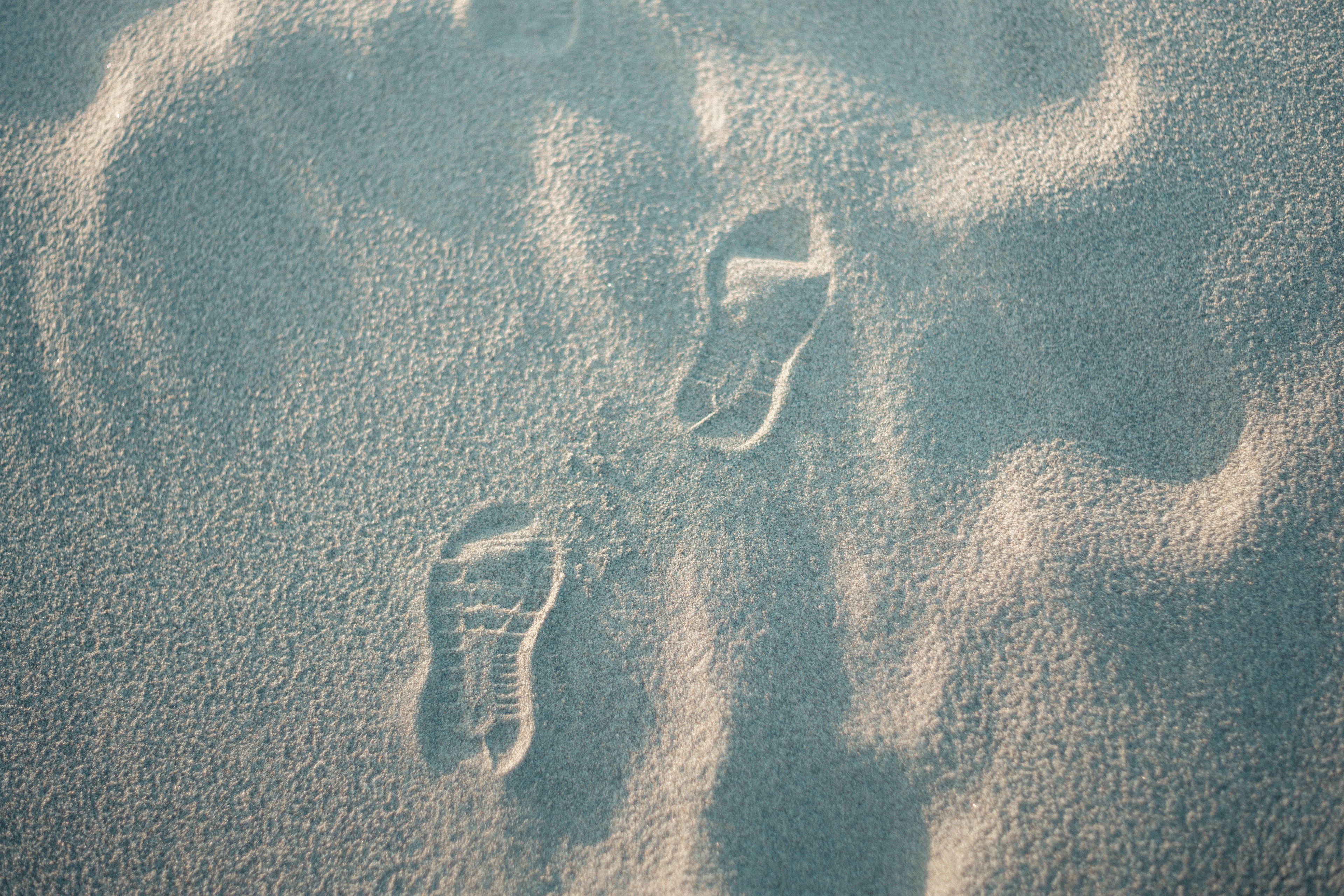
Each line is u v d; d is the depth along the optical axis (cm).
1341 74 179
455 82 201
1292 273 168
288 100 199
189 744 162
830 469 168
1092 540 156
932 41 203
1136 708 145
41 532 178
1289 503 154
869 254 183
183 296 190
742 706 154
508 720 158
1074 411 169
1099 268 176
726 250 188
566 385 180
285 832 156
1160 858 137
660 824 150
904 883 144
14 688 168
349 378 184
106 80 206
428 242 191
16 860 157
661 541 166
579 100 200
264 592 171
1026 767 145
